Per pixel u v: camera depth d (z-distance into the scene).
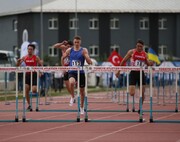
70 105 35.62
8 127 22.42
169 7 125.75
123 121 24.75
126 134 19.92
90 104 40.28
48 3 123.31
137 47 29.25
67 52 28.36
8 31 129.12
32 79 32.22
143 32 125.69
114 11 123.62
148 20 125.56
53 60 118.25
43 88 52.44
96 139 18.45
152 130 21.22
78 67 24.78
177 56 126.31
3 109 33.97
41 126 22.80
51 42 121.75
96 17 124.00
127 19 124.56
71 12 122.25
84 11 122.69
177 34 126.06
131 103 41.34
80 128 21.98
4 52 75.06
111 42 124.44
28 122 24.53
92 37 124.00
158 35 126.06
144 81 28.94
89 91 71.50
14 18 127.00
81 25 123.50
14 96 51.41
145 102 42.88
